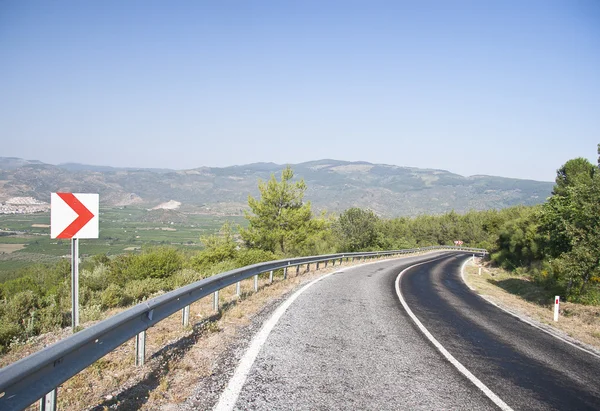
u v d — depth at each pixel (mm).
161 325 7145
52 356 3213
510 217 53906
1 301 8688
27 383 3016
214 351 5809
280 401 4230
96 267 15898
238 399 4207
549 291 18094
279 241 31234
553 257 17766
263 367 5254
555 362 6832
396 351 6531
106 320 4160
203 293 7504
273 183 31766
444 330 8602
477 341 7844
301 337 6910
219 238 30234
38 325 7145
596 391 5461
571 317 12695
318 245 36969
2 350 6027
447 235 97562
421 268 30531
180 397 4180
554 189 31312
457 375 5566
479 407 4488
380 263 33031
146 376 4668
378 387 4859
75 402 3939
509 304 14531
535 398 4949
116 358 5324
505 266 39344
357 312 9734
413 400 4539
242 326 7406
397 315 9875
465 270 34062
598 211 14750
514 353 7160
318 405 4199
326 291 12930
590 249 14914
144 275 14219
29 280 14805
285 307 9578
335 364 5605
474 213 102375
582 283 15930
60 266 18172
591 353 7895
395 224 97625
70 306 8602
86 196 6160
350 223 54438
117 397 4070
